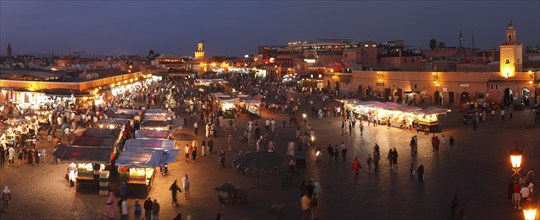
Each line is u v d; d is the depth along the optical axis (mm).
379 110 46344
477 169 27062
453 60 87438
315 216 18906
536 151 30844
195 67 169250
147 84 94000
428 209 20281
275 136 40594
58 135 37656
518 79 53625
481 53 92875
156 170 27359
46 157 30484
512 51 53688
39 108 48781
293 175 26266
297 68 106812
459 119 46438
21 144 32562
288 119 51812
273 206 20828
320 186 23641
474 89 56250
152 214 18891
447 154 31156
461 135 37844
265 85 102000
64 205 21203
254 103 54688
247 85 98250
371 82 70500
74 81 58188
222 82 88750
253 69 144625
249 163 23422
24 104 53344
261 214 20000
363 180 25156
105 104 56875
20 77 58219
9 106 49719
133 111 43188
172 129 34688
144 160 22938
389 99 64812
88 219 19516
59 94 51656
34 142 31703
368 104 48062
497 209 20047
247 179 25797
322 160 30375
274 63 126375
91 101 56094
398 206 20734
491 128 39875
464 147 33156
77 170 23391
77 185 23328
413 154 31078
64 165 28453
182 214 20094
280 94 76125
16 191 23156
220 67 175250
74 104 52906
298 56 114750
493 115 46500
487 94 55156
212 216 19812
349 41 127938
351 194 22609
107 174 22859
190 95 75438
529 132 37125
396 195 22359
